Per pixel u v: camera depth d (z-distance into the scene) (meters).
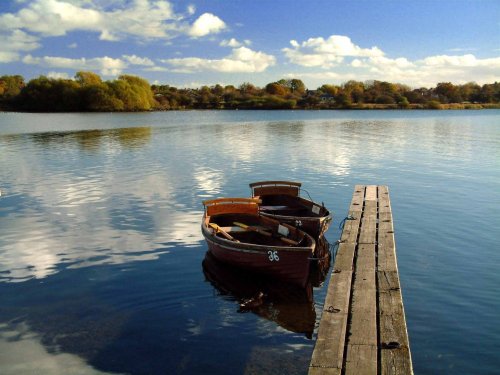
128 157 39.31
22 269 14.51
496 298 11.94
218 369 9.25
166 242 17.02
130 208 21.81
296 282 13.02
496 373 8.91
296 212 18.59
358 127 79.25
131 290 12.94
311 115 138.38
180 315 11.51
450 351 9.62
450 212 20.48
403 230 17.84
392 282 11.18
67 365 9.45
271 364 9.39
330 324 9.06
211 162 36.25
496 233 17.33
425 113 154.50
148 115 136.12
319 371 7.58
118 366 9.40
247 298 12.42
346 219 17.16
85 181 28.48
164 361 9.55
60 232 18.19
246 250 13.38
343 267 12.21
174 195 24.58
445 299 11.92
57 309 11.84
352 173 31.20
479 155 40.00
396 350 8.16
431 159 37.66
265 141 53.25
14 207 22.11
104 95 154.62
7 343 10.26
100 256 15.61
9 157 39.69
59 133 66.00
